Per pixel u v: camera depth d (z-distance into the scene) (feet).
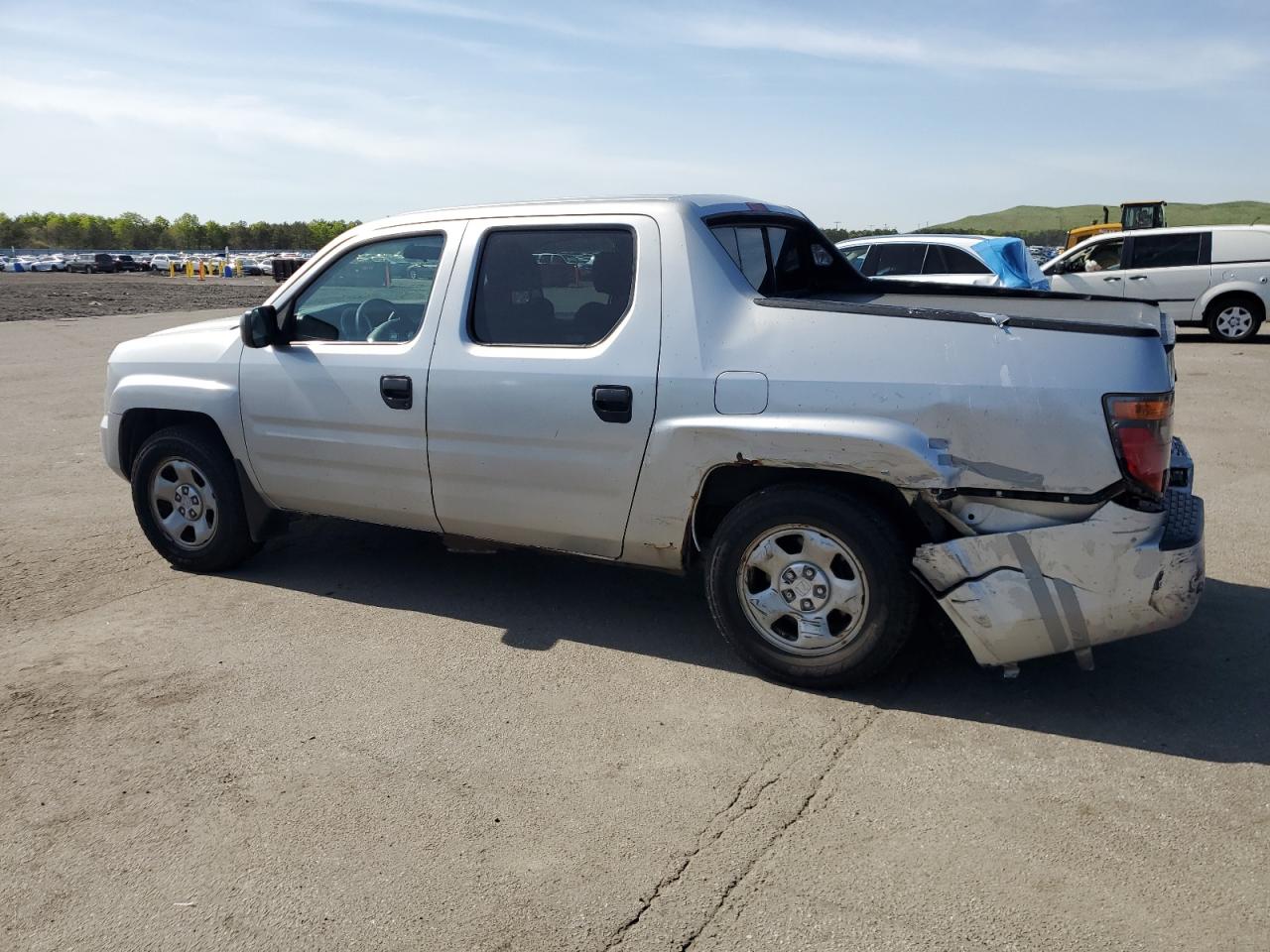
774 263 16.31
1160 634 14.69
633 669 13.84
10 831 10.27
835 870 9.38
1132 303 15.31
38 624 15.65
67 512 22.27
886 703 12.71
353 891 9.24
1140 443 11.20
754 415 12.55
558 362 13.85
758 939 8.48
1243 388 38.06
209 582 17.51
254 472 16.87
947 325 11.87
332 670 13.91
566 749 11.72
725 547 13.05
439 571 17.88
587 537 14.26
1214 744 11.56
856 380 12.07
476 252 14.78
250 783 11.07
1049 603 11.57
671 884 9.24
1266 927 8.49
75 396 39.58
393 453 15.35
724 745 11.76
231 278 215.31
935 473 11.72
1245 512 21.08
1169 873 9.23
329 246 16.33
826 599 12.67
